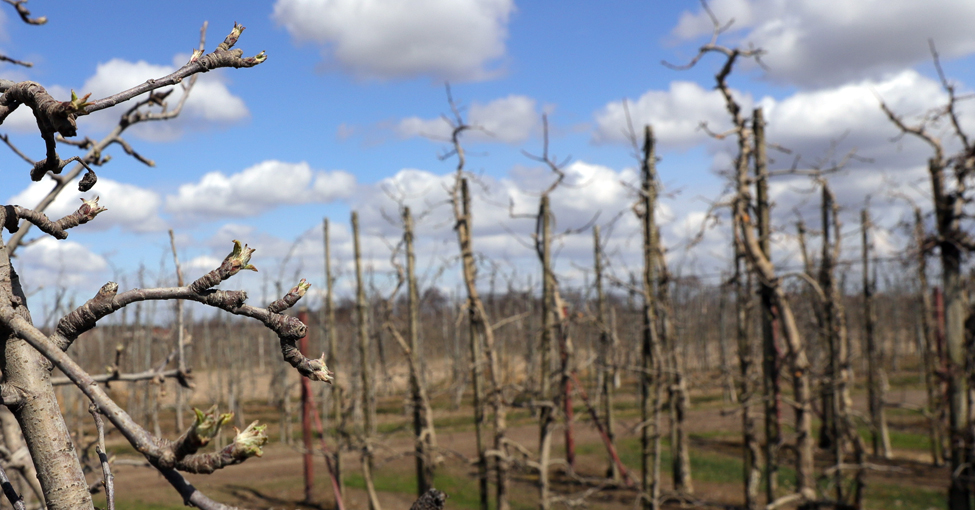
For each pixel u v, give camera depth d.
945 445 20.44
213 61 1.13
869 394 22.00
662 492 15.16
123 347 3.19
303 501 18.27
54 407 1.16
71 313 1.07
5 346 1.12
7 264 1.16
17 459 2.63
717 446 24.47
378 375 31.75
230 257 1.08
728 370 17.20
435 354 36.16
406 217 16.27
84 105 1.02
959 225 12.70
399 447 23.36
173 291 1.09
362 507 17.61
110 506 1.17
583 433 26.08
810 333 19.11
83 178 1.22
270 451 24.67
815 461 21.66
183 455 0.90
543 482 12.74
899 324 40.16
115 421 0.95
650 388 14.86
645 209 14.94
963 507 13.01
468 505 17.28
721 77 13.80
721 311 31.48
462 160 14.92
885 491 17.75
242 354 32.41
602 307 17.58
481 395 14.92
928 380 21.25
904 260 13.60
